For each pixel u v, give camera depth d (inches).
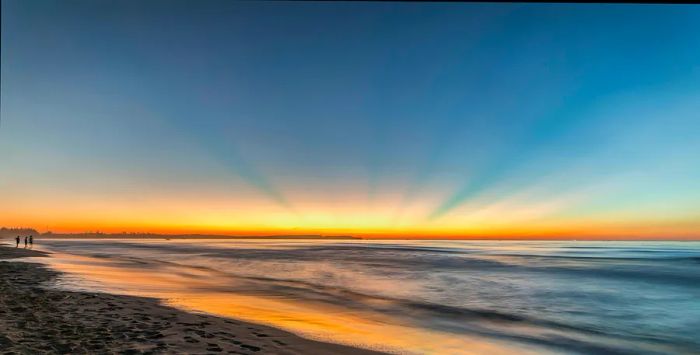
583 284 1006.4
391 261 1910.7
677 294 842.2
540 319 571.2
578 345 431.8
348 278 1088.8
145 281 864.9
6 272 916.0
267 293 749.9
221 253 2657.5
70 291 634.2
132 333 346.9
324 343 371.2
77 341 308.2
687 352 412.2
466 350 390.3
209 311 521.3
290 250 3550.7
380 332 450.6
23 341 298.4
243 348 324.2
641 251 4104.3
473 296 780.6
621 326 537.3
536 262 1904.5
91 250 2906.0
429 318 553.9
